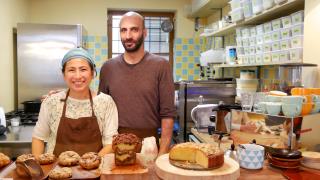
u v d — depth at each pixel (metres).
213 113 2.32
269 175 1.14
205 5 3.52
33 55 3.39
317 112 1.46
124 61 1.80
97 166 1.14
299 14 1.86
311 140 1.56
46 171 1.09
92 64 1.48
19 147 2.24
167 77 1.78
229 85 2.79
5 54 3.16
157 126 1.82
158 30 4.48
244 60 2.61
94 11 4.15
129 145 1.16
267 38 2.23
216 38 3.93
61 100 1.50
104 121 1.53
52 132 1.51
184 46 4.36
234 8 2.66
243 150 1.21
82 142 1.47
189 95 2.71
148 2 4.23
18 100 3.42
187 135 2.68
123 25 1.72
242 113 1.57
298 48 1.86
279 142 1.39
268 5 2.13
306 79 1.72
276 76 2.55
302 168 1.20
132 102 1.74
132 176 1.07
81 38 3.49
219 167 1.09
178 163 1.12
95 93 1.60
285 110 1.38
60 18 4.09
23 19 3.76
